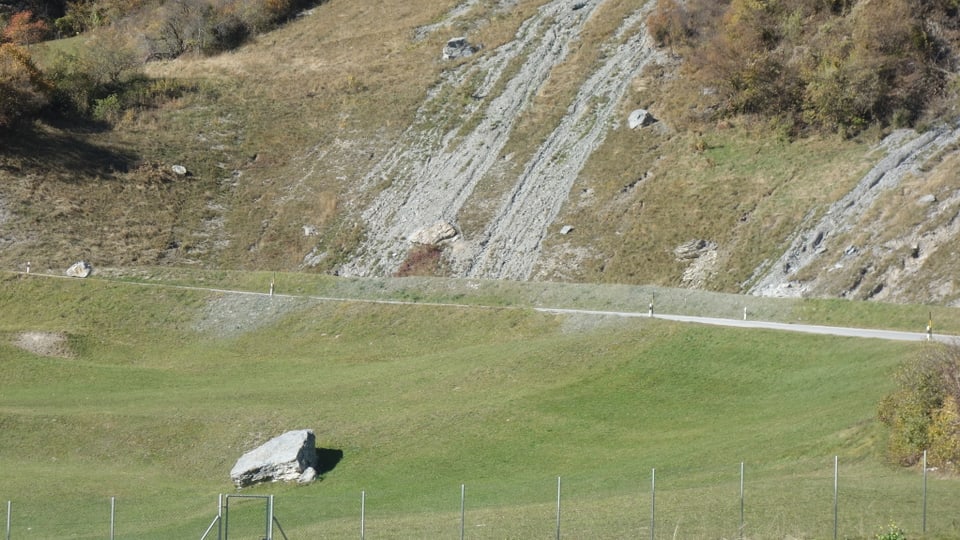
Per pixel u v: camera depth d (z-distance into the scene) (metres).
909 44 92.38
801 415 47.34
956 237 70.88
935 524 31.16
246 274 84.31
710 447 45.50
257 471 45.91
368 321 72.31
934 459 37.78
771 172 88.56
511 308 70.81
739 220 84.25
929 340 53.44
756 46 100.06
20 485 45.62
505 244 90.06
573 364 58.12
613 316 66.00
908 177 79.69
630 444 47.91
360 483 45.62
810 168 87.44
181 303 76.88
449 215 95.38
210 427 51.69
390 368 62.62
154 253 92.88
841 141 90.12
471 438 49.69
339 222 98.00
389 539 34.28
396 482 45.53
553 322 67.19
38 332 69.38
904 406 39.34
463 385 57.31
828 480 37.56
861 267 72.44
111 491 45.22
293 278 82.56
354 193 101.88
